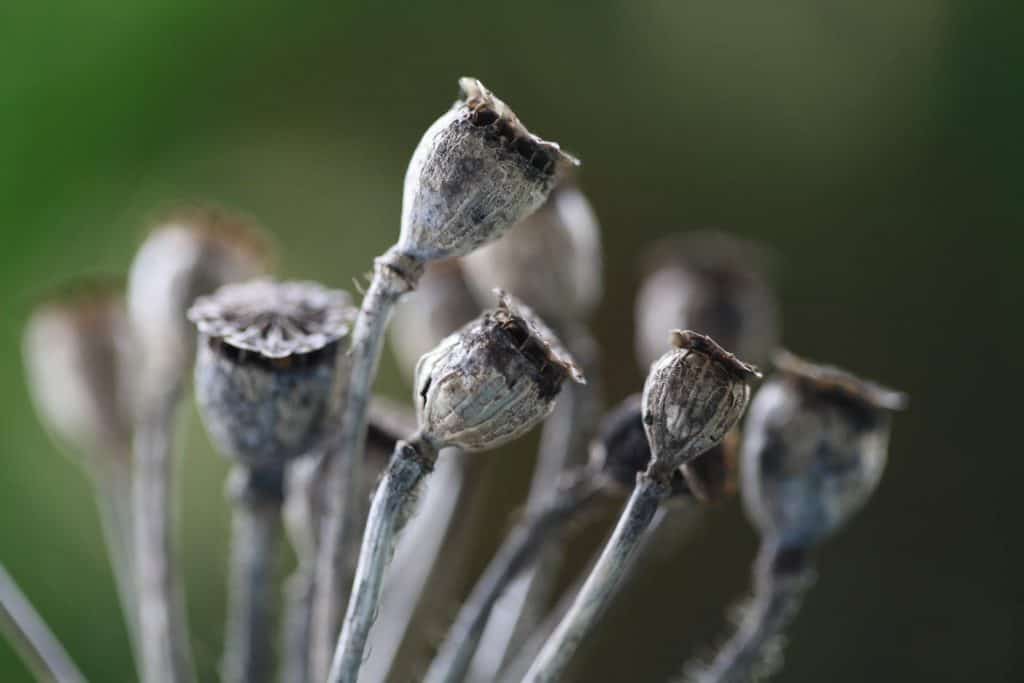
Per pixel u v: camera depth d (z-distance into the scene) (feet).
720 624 2.98
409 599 1.51
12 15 3.09
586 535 2.61
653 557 1.50
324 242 3.41
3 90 3.10
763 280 1.68
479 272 1.51
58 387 1.65
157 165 3.23
